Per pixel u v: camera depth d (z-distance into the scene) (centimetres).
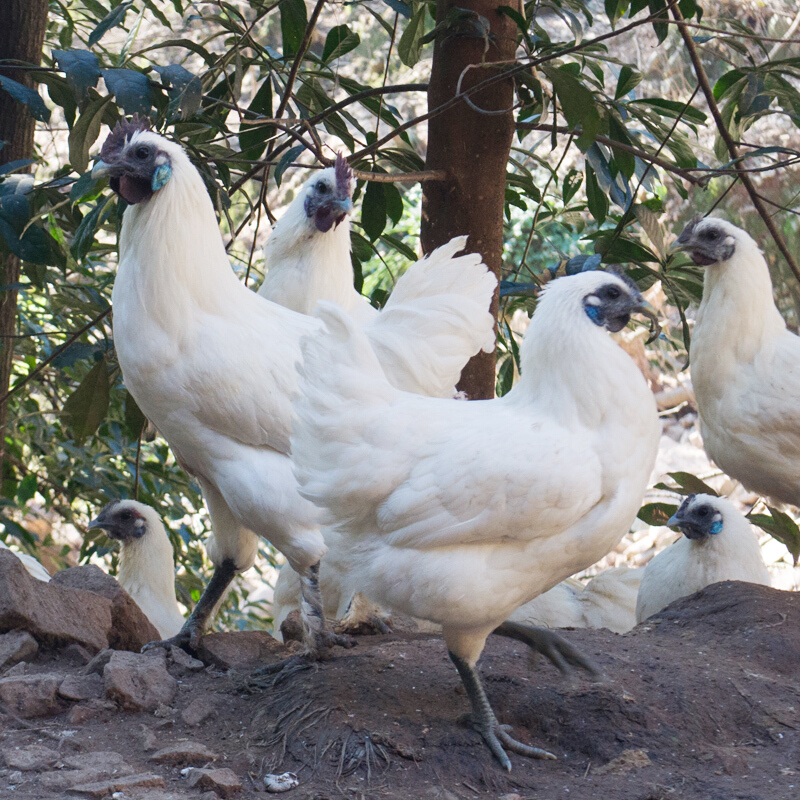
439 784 288
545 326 309
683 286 558
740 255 477
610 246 534
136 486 595
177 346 348
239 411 350
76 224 554
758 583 512
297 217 471
